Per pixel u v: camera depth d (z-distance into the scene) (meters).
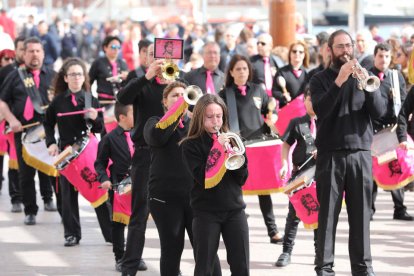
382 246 19.23
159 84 16.00
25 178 22.27
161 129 14.28
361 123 15.25
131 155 17.67
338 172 15.24
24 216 23.50
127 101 15.58
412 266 17.47
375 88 14.57
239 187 13.53
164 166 14.45
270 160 19.23
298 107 22.53
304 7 61.09
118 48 26.47
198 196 13.45
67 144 19.58
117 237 17.61
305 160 16.94
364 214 15.34
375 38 38.88
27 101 22.17
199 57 28.34
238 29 35.34
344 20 60.84
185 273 17.16
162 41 15.13
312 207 16.67
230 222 13.43
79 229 20.03
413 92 18.73
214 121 13.45
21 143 22.17
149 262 18.22
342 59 15.23
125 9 77.38
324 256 15.34
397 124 19.08
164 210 14.41
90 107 19.58
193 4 65.69
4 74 24.39
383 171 20.70
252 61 26.05
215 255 13.51
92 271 17.61
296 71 23.72
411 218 22.14
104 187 17.17
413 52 18.97
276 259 18.23
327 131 15.27
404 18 58.91
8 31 52.81
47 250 19.48
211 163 13.12
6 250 19.53
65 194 19.77
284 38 32.22
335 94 14.77
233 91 19.36
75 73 19.58
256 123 19.36
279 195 25.86
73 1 84.00
